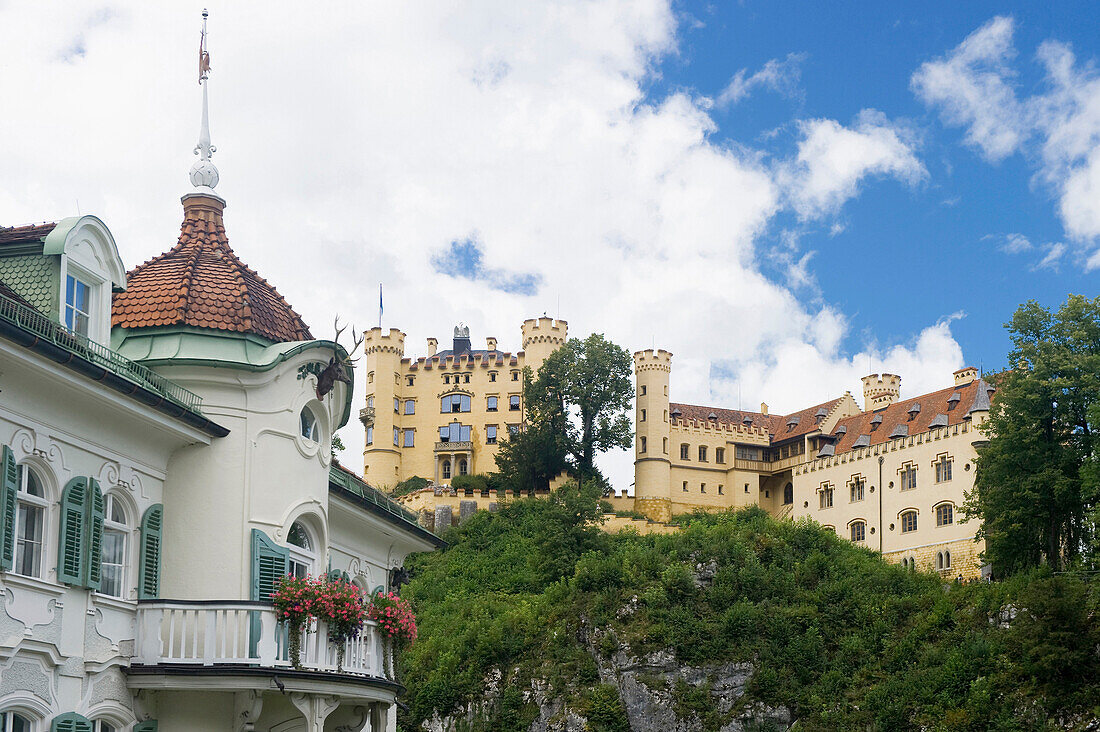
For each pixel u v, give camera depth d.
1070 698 55.75
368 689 27.03
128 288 27.48
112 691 23.06
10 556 20.16
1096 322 70.75
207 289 27.55
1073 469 67.19
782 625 69.94
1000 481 69.56
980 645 61.47
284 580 25.23
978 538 72.38
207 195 30.94
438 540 37.50
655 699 68.44
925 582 74.06
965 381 112.56
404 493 117.88
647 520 115.25
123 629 23.50
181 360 25.94
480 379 133.38
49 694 21.23
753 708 66.38
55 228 23.53
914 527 100.00
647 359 129.00
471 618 80.50
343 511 31.69
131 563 24.22
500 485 120.19
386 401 132.12
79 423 22.36
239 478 26.11
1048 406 68.75
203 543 25.50
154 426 24.17
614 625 72.44
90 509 22.39
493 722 70.19
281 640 24.73
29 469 21.27
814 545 80.50
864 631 69.19
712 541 79.62
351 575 33.59
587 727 67.62
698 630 70.94
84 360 20.88
